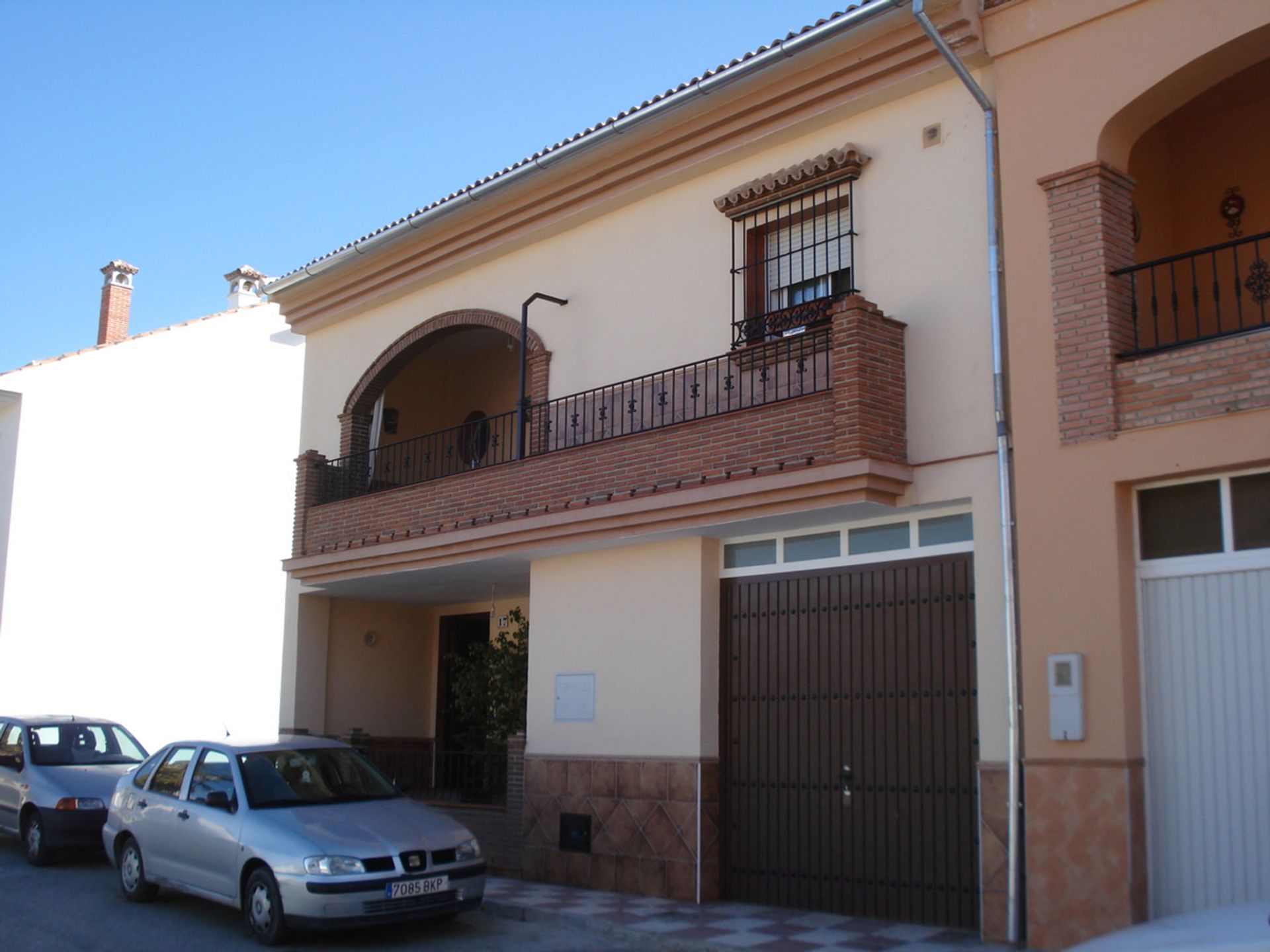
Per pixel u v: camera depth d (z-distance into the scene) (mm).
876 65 10211
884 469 9320
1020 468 8820
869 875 9750
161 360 21734
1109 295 8531
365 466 15562
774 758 10555
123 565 20750
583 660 12055
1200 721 8008
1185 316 10062
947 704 9453
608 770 11555
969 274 9547
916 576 9805
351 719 16281
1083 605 8336
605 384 12344
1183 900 7918
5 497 20109
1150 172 10188
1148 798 8133
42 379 20562
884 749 9812
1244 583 7926
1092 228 8672
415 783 15094
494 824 12805
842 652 10219
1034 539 8656
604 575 12023
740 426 10234
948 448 9430
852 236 10383
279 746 9984
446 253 14273
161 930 9250
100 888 11023
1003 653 8852
